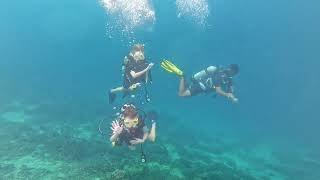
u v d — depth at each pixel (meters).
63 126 11.96
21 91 15.95
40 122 12.22
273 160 13.27
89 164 8.99
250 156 13.25
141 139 6.10
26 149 9.61
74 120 12.76
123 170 8.62
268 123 20.91
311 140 17.91
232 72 8.43
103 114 13.63
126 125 5.97
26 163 8.83
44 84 18.08
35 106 14.02
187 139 13.41
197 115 18.77
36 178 8.09
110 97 8.65
